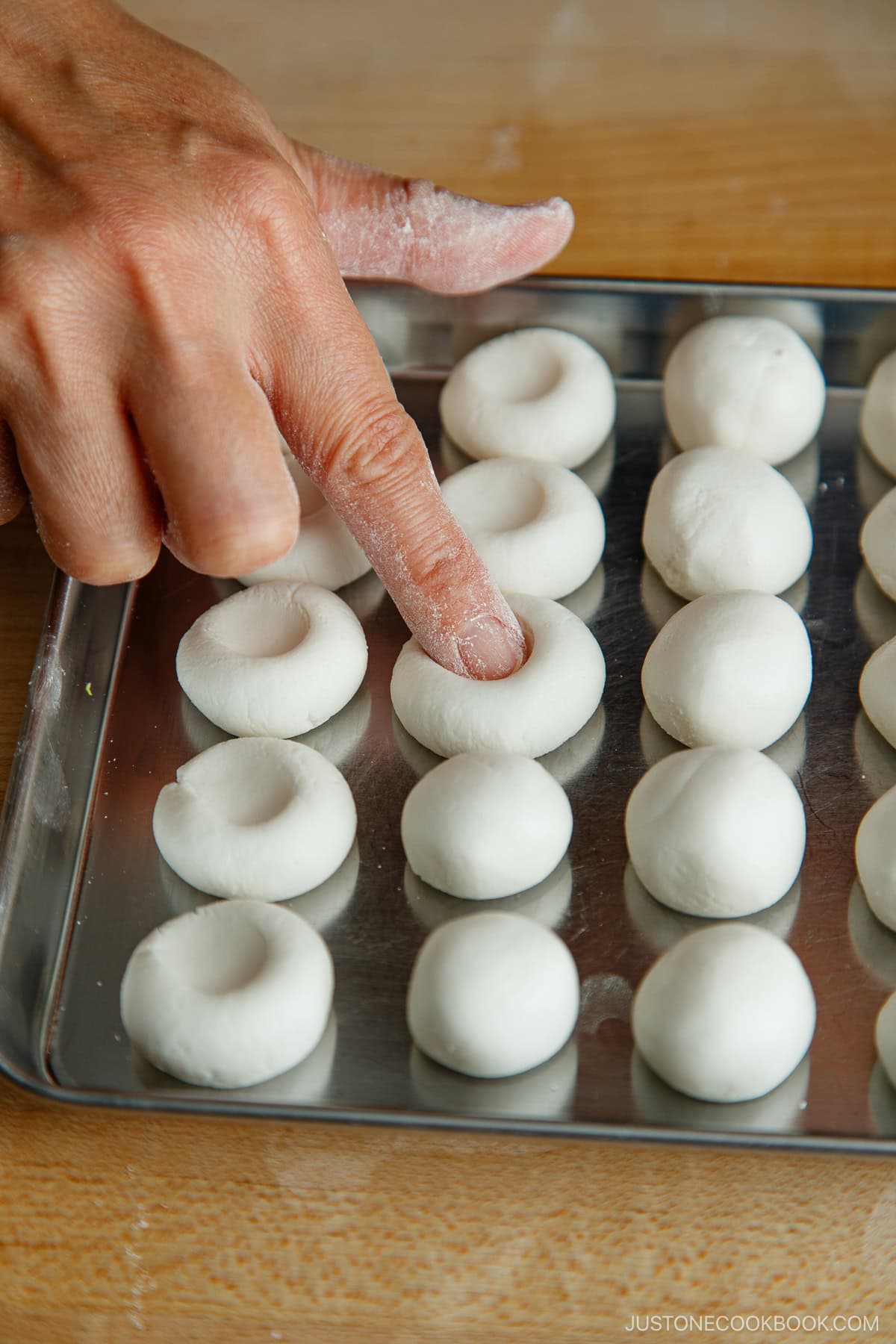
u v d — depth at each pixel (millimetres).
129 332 356
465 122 528
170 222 360
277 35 553
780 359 457
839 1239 353
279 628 431
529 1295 350
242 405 355
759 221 505
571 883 399
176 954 381
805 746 419
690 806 389
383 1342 348
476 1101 370
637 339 479
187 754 420
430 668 414
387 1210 358
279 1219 357
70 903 398
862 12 557
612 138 524
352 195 437
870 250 497
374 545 393
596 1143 351
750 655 411
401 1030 379
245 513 350
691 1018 365
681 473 444
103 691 429
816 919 393
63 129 373
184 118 383
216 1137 366
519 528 441
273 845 393
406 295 473
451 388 469
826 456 469
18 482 387
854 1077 372
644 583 448
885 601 442
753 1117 367
